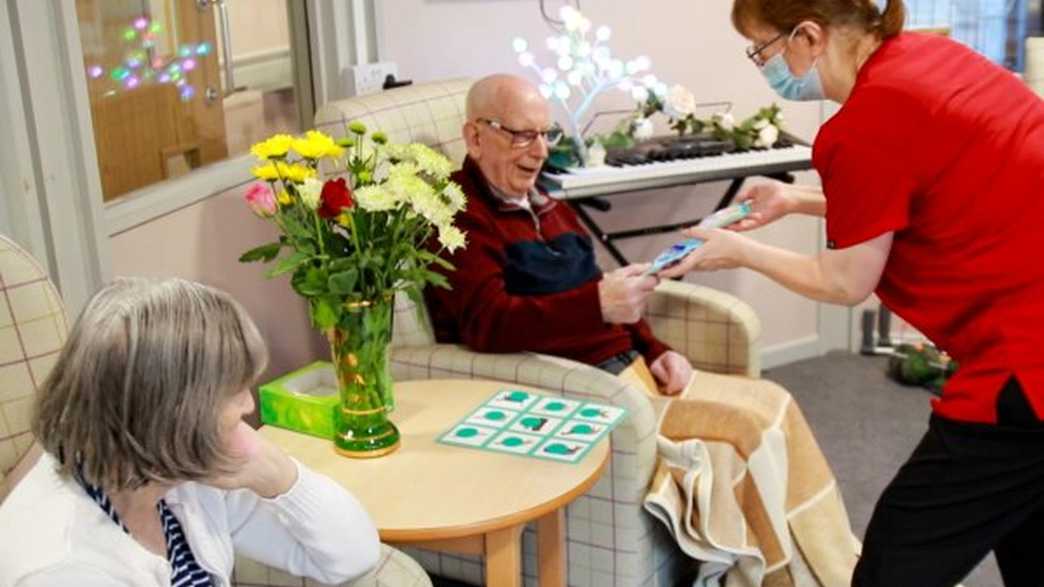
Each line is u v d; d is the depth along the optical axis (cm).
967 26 382
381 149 188
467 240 234
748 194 232
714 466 224
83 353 114
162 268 242
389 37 304
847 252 183
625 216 359
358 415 188
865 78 179
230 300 122
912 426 348
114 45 231
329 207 171
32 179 204
